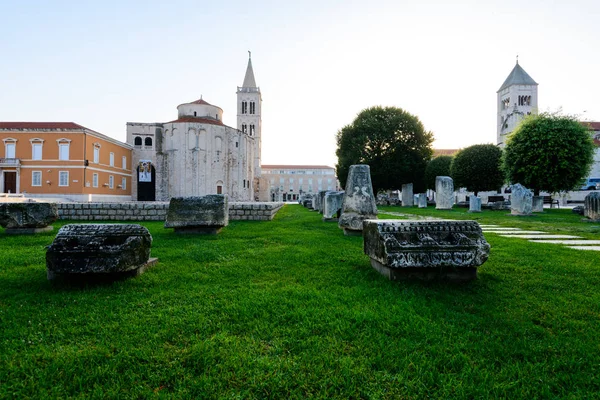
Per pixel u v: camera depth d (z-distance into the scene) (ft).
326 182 330.95
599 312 11.27
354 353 8.62
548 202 117.19
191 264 17.24
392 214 63.00
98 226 14.15
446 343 9.09
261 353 8.57
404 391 7.21
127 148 153.69
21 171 116.98
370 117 117.08
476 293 12.83
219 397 6.86
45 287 13.09
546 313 11.15
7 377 7.48
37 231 27.86
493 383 7.45
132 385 7.30
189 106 166.20
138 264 14.19
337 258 18.83
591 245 24.22
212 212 27.84
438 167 122.83
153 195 165.27
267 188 228.02
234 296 12.42
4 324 9.89
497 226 39.86
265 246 22.77
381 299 12.10
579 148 71.77
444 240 13.76
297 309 11.18
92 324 9.92
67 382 7.38
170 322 10.08
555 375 7.80
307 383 7.40
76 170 118.73
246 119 222.07
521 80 186.80
